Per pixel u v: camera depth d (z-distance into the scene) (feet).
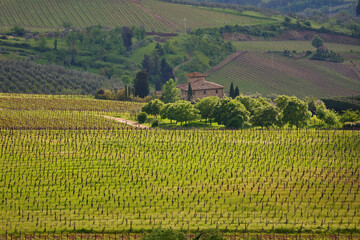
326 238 389.39
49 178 509.76
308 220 416.67
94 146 619.26
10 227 398.42
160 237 352.69
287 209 437.58
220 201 456.04
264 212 432.66
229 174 525.34
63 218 419.33
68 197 463.83
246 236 389.19
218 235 366.02
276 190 478.59
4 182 495.82
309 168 542.57
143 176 518.78
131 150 605.73
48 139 650.02
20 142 628.28
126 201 456.04
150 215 427.33
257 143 640.99
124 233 395.75
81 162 557.33
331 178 510.17
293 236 393.29
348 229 400.67
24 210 435.12
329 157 581.94
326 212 431.02
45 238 383.04
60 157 572.51
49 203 449.89
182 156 584.81
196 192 476.54
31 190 477.77
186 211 435.94
